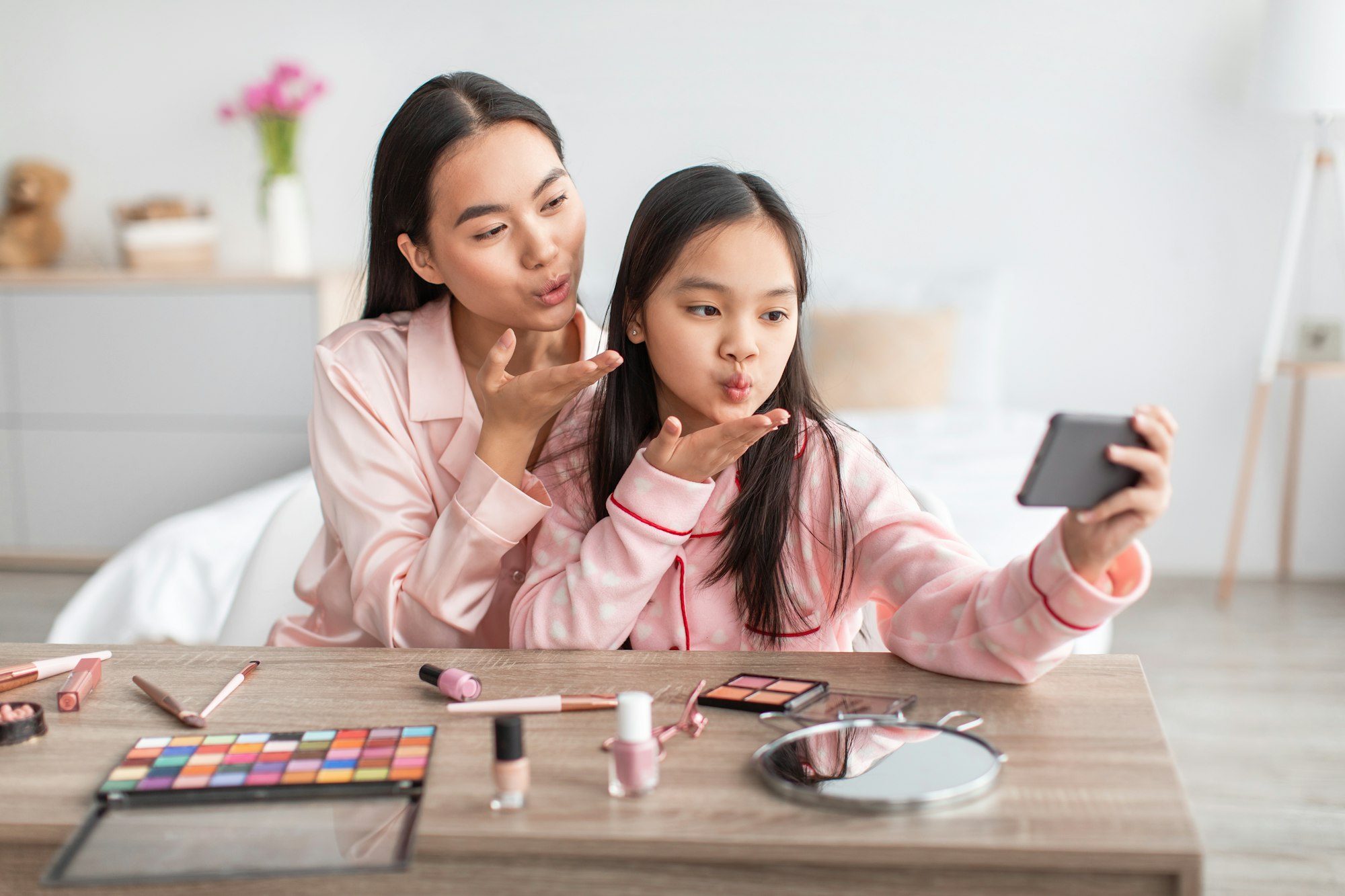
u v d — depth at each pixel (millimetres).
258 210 3701
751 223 859
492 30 3500
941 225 3400
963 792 632
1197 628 2900
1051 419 661
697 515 906
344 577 1099
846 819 616
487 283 967
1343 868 1684
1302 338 3176
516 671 866
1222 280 3305
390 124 999
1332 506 3361
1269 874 1667
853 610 1010
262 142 3498
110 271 3592
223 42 3623
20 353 3469
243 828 630
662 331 881
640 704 648
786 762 675
